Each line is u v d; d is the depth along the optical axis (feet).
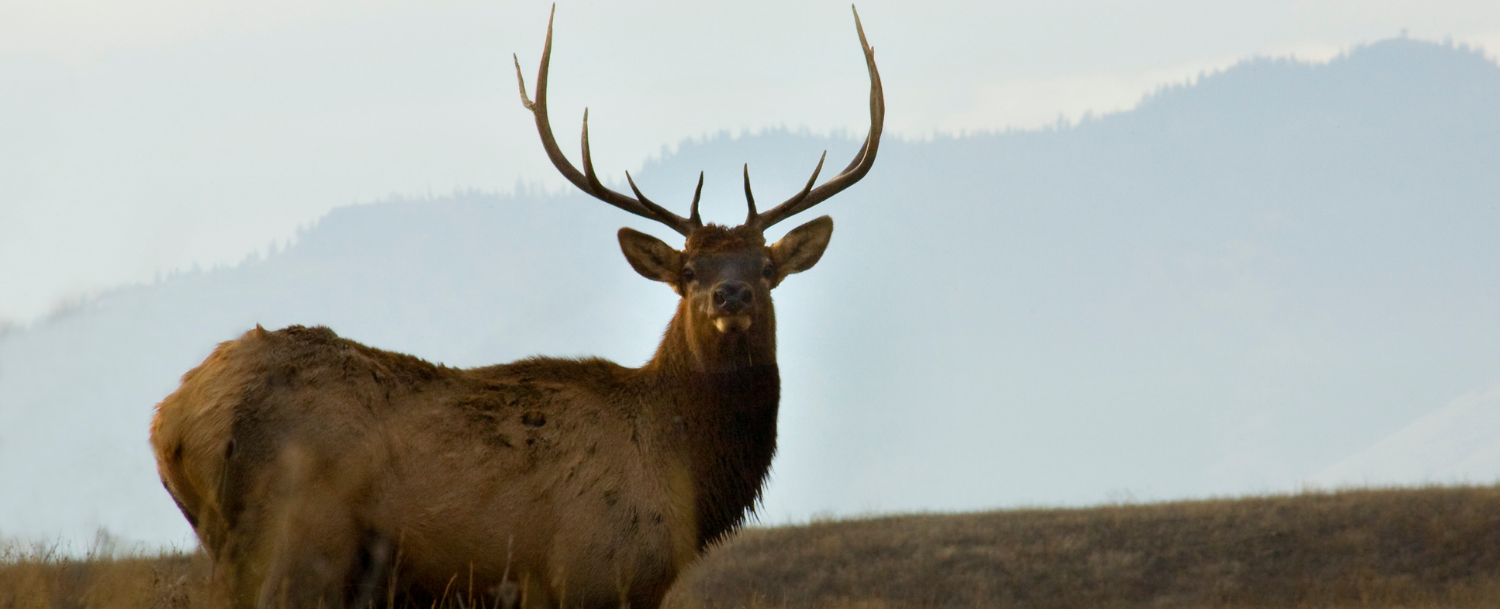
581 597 87.10
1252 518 342.03
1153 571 319.27
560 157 110.32
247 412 80.59
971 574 319.47
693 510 92.94
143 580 93.50
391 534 83.35
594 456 89.40
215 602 80.48
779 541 345.10
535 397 90.74
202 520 82.58
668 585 91.30
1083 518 357.41
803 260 106.73
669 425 93.66
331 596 80.84
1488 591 280.92
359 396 84.17
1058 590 311.27
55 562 98.02
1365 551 316.19
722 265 98.27
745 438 96.48
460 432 86.38
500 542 85.46
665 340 98.94
